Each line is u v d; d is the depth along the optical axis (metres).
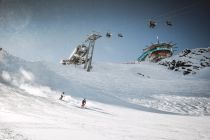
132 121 17.72
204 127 17.19
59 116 15.19
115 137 11.21
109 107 26.00
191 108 34.28
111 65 80.56
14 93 20.42
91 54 56.12
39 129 10.71
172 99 38.88
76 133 10.95
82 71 51.66
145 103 34.69
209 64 101.69
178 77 78.75
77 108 20.95
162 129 15.11
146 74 76.38
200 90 49.59
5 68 32.44
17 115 13.26
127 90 42.53
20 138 8.84
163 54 121.06
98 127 13.24
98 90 37.50
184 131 14.95
